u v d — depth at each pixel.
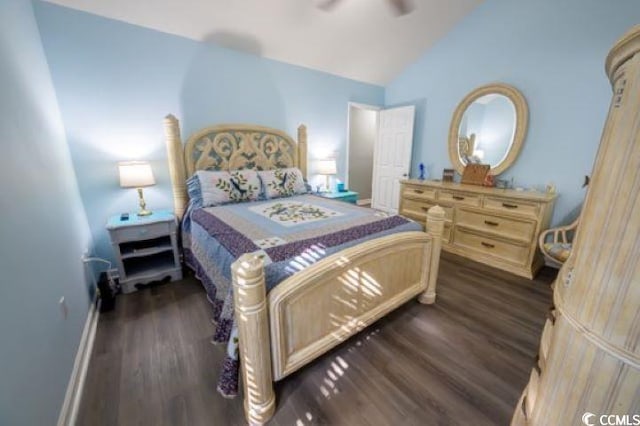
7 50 1.43
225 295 1.57
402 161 4.37
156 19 2.47
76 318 1.70
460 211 3.21
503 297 2.35
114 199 2.60
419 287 2.14
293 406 1.37
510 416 1.31
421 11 3.03
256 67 3.27
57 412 1.21
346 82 4.13
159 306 2.22
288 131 3.70
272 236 1.75
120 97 2.49
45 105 1.90
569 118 2.65
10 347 0.95
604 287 0.62
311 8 2.66
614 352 0.60
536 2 2.72
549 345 0.85
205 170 3.00
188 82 2.83
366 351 1.73
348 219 2.17
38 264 1.31
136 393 1.43
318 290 1.44
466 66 3.41
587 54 2.48
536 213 2.60
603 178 0.65
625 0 2.24
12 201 1.17
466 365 1.62
